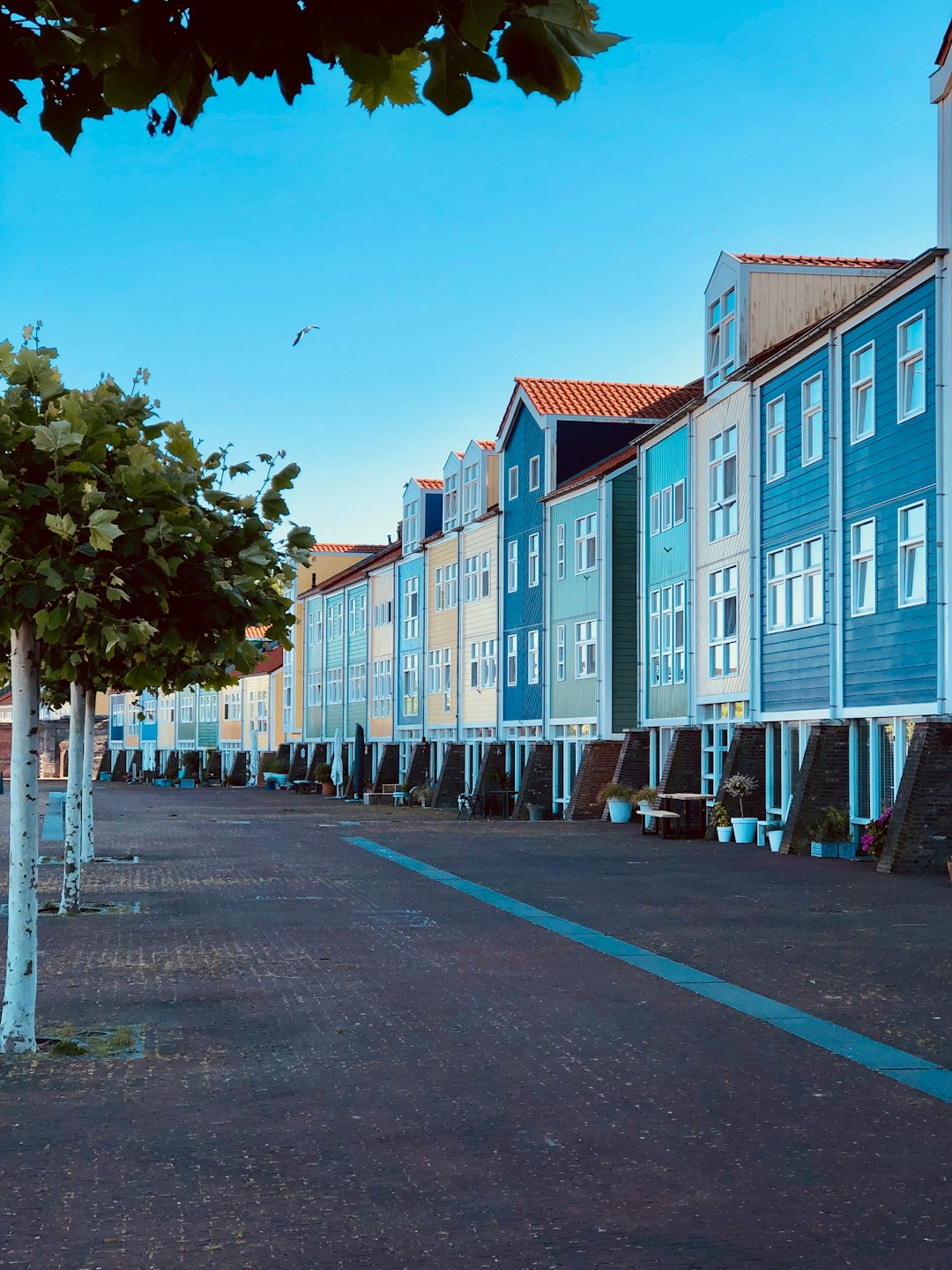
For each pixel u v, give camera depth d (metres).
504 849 30.61
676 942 16.06
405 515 61.34
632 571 41.22
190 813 50.03
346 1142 7.78
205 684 16.55
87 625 10.14
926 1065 9.76
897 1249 6.02
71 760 19.31
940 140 24.27
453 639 54.41
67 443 9.62
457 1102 8.70
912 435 25.03
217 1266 5.83
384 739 64.25
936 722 24.17
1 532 9.49
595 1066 9.73
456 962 14.64
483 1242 6.12
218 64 2.72
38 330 10.56
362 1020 11.43
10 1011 10.27
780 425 30.77
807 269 32.59
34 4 2.90
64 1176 7.14
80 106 3.05
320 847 32.25
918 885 22.27
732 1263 5.84
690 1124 8.16
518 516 47.91
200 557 10.63
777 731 31.72
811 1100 8.75
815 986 13.05
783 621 30.66
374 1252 5.99
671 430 37.09
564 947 15.74
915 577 25.05
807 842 28.19
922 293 24.73
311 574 82.12
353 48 2.70
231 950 15.57
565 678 43.81
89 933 17.02
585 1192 6.84
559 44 2.72
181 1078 9.39
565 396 46.50
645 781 39.31
